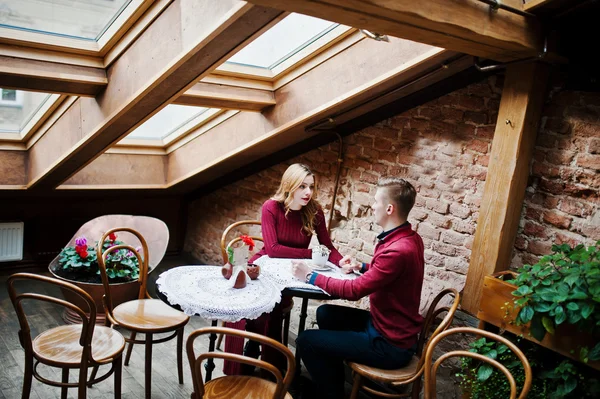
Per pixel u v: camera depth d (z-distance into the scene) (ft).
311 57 10.64
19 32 8.89
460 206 10.21
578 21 8.14
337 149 12.66
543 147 8.85
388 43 9.37
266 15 7.20
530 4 7.54
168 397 9.67
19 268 15.37
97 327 8.84
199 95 10.50
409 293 8.29
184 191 17.31
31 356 7.72
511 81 8.64
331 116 11.59
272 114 11.84
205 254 17.30
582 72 8.30
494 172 8.96
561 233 8.70
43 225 15.40
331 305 9.90
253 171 15.02
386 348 8.22
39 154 13.06
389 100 11.05
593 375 7.41
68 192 14.87
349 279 8.73
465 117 10.03
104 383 9.87
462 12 6.89
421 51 8.87
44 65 9.46
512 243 9.20
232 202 16.06
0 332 11.46
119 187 14.92
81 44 9.53
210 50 8.13
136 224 13.99
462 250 10.23
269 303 8.02
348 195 12.48
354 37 9.82
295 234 10.34
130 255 12.97
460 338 9.59
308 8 6.37
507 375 6.23
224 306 7.70
